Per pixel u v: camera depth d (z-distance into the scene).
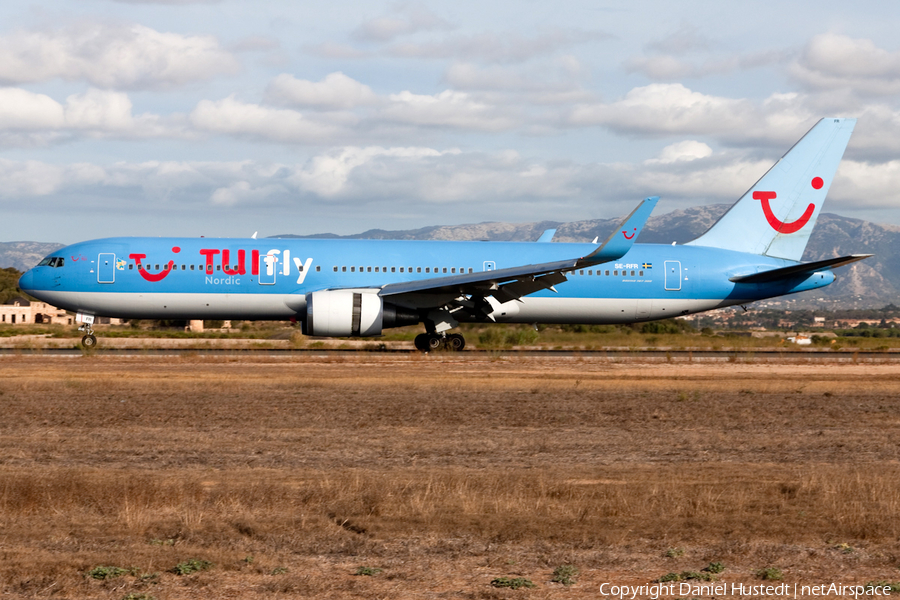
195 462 53.84
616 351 164.62
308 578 30.86
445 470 51.53
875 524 38.81
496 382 101.88
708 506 42.09
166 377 102.50
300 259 140.12
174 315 141.25
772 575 31.77
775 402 88.81
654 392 95.50
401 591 29.58
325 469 51.78
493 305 146.38
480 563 33.12
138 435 63.69
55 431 65.19
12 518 39.03
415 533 37.22
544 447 61.22
